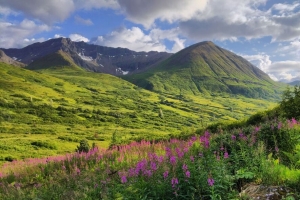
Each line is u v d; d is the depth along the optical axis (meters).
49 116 167.62
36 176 13.66
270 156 7.06
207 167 6.63
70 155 16.17
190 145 10.55
